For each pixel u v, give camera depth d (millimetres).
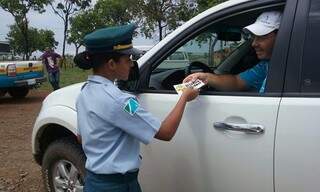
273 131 2721
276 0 2918
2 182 5688
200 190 3074
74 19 51281
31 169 6191
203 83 2994
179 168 3148
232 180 2906
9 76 13203
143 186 3402
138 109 2676
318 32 2717
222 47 3893
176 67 3566
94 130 2721
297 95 2693
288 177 2686
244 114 2832
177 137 3111
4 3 41812
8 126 9484
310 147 2607
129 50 2727
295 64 2734
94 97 2727
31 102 13805
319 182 2600
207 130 2975
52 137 4273
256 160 2789
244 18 3240
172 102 3176
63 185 4199
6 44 18297
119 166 2695
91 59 2768
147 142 2691
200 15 3217
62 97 3982
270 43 2984
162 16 33312
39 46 62969
